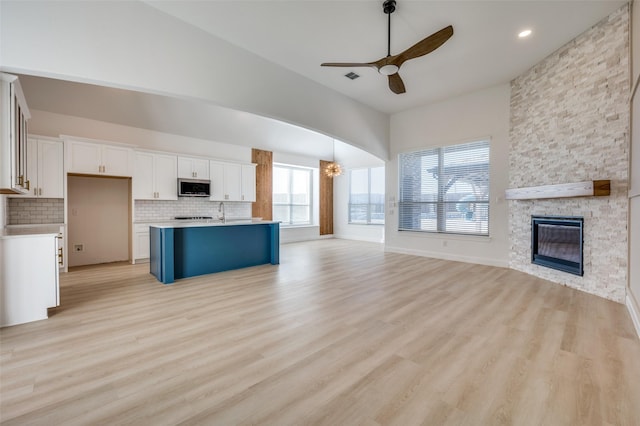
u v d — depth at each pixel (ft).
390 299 11.18
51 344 7.57
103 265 17.72
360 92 17.78
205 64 11.76
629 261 9.90
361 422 4.87
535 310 9.91
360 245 27.12
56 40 8.63
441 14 10.66
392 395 5.56
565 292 11.87
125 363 6.68
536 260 14.38
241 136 24.57
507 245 16.53
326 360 6.82
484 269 16.24
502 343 7.59
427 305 10.49
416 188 21.01
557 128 13.02
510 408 5.17
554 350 7.19
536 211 14.44
